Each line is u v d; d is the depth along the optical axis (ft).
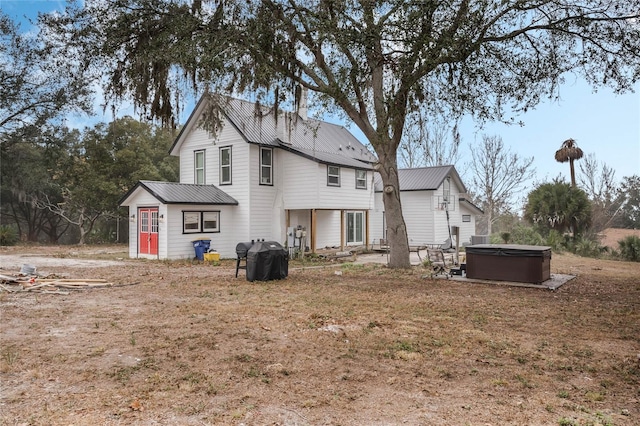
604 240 108.37
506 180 122.11
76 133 106.11
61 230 122.93
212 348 17.28
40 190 104.88
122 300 28.14
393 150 46.85
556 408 11.88
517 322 22.40
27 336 18.98
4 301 27.55
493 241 83.20
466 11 36.91
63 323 21.50
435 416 11.30
